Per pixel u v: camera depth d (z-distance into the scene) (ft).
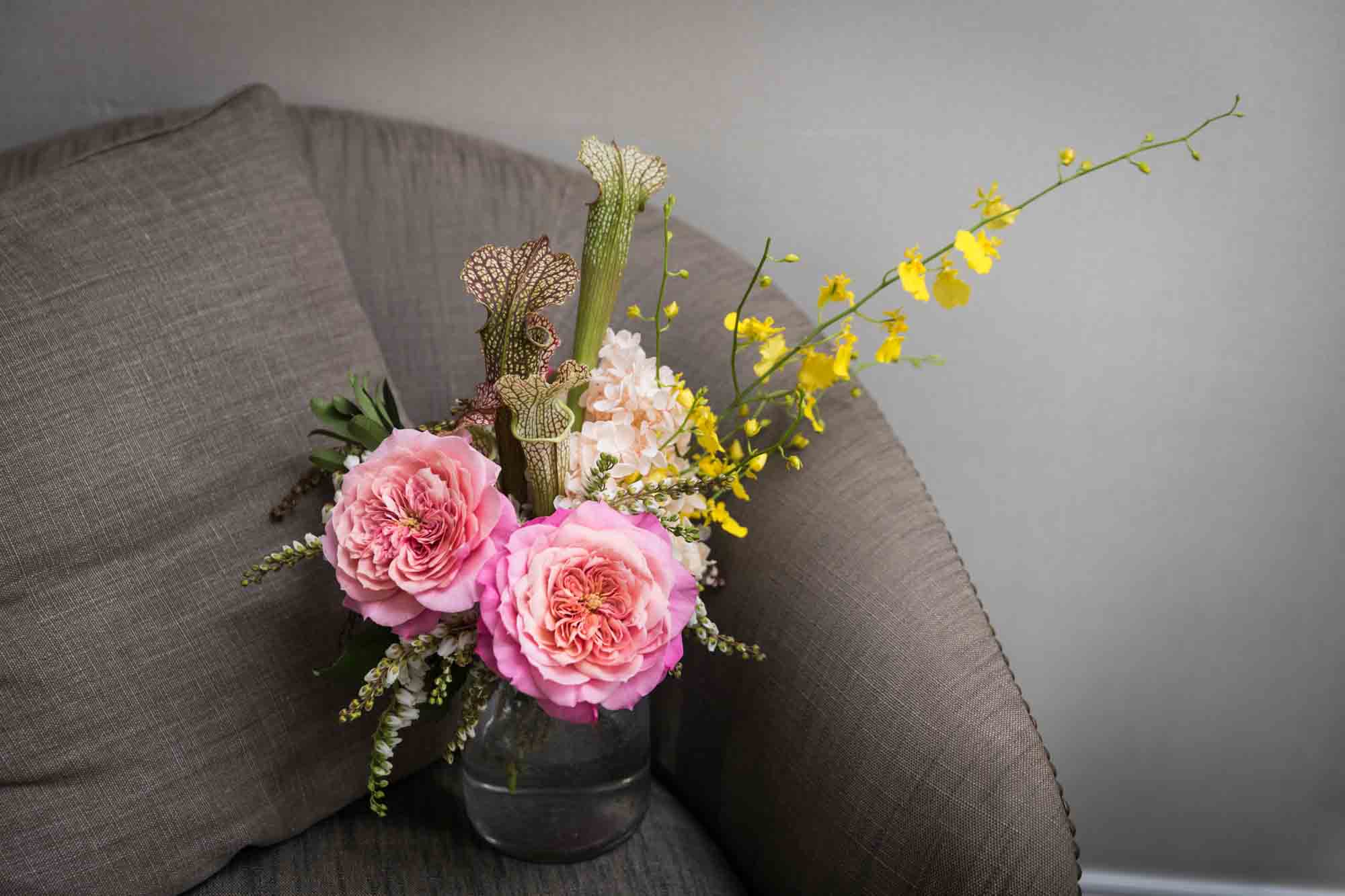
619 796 2.54
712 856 2.73
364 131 3.39
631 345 2.42
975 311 3.79
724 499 2.80
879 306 3.84
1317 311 3.69
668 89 3.62
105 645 2.42
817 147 3.66
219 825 2.53
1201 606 4.11
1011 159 3.62
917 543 2.62
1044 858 2.16
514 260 2.06
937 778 2.26
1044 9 3.45
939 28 3.50
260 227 2.74
